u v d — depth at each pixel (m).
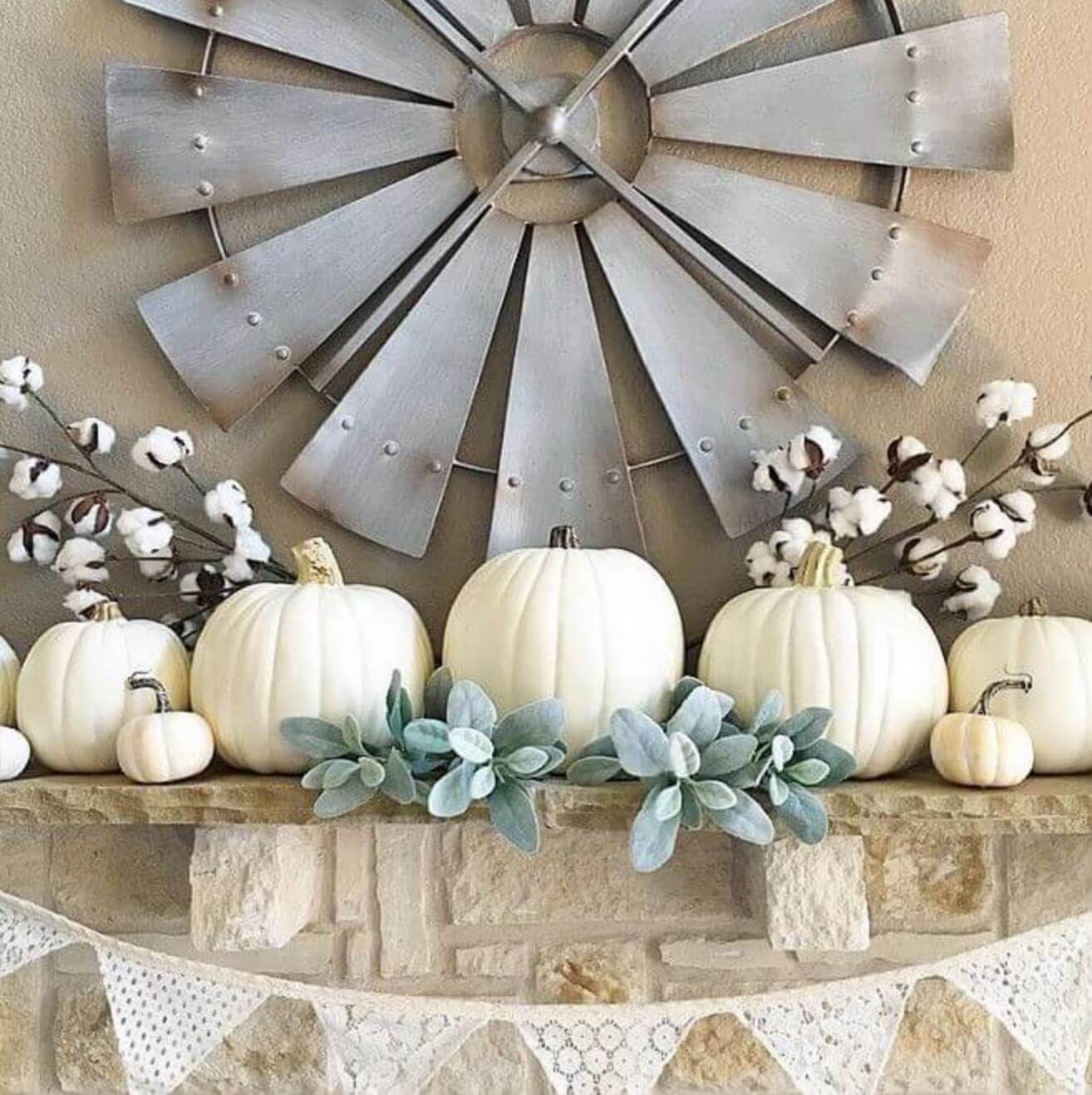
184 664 1.05
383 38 1.14
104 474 1.17
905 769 1.03
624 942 1.13
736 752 0.90
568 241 1.14
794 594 1.01
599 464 1.14
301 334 1.14
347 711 0.97
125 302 1.17
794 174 1.15
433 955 1.13
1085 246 1.15
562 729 0.93
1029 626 1.02
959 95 1.13
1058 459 1.12
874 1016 0.97
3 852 1.14
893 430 1.15
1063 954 0.97
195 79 1.13
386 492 1.14
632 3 1.13
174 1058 0.99
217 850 1.00
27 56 1.17
